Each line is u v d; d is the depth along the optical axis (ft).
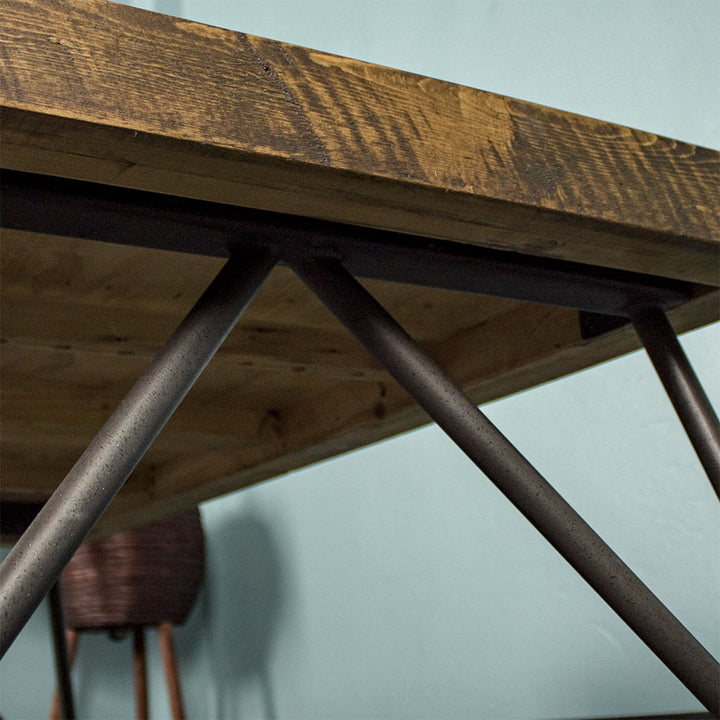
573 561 2.14
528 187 2.02
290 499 8.11
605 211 2.13
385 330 2.12
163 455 5.20
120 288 2.65
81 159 1.65
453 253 2.34
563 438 5.88
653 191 2.24
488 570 6.29
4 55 1.47
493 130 2.00
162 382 1.84
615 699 5.43
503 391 3.76
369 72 1.86
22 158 1.63
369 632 7.15
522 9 6.32
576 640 5.69
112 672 9.54
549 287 2.56
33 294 2.59
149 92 1.59
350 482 7.50
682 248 2.34
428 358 2.12
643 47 5.59
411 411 3.88
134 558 8.15
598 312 2.85
